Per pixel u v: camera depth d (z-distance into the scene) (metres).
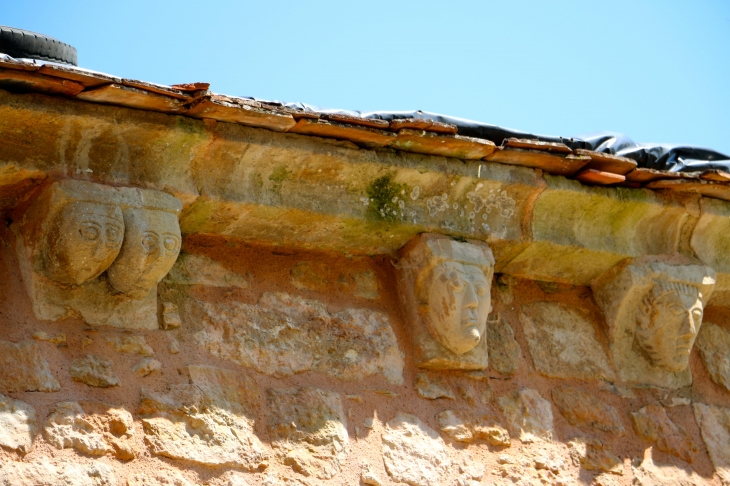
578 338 6.14
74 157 4.88
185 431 4.81
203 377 5.02
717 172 6.01
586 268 6.18
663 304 6.12
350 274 5.70
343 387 5.36
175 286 5.20
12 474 4.34
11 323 4.71
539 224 5.93
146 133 4.95
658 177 6.00
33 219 4.86
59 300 4.85
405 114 5.46
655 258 6.20
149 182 5.02
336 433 5.15
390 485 5.16
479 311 5.55
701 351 6.49
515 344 5.95
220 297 5.29
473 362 5.64
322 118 5.16
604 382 6.07
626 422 6.00
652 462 5.94
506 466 5.52
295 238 5.52
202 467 4.77
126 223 4.86
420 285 5.64
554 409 5.85
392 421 5.36
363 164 5.40
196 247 5.36
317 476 5.00
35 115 4.67
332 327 5.49
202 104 4.90
